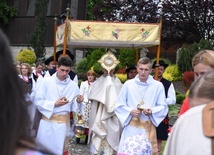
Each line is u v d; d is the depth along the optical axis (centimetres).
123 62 1773
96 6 2645
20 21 2662
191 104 187
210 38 2419
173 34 2466
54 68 770
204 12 2408
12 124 107
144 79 543
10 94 107
